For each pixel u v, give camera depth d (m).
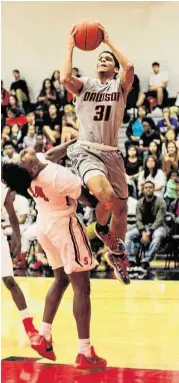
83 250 4.35
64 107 11.34
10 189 4.70
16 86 11.88
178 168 10.60
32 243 10.33
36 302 7.14
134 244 10.12
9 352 4.91
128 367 4.43
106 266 10.14
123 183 4.93
